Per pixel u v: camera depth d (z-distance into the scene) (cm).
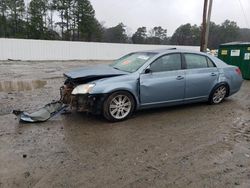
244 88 1048
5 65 2045
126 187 327
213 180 345
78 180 339
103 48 3391
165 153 421
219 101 743
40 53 2916
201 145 455
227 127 550
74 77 561
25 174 350
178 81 632
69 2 6294
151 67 604
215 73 708
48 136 482
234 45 1318
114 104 566
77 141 462
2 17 5872
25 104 712
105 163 385
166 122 576
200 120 595
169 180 343
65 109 634
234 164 389
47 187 323
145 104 601
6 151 416
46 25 6162
